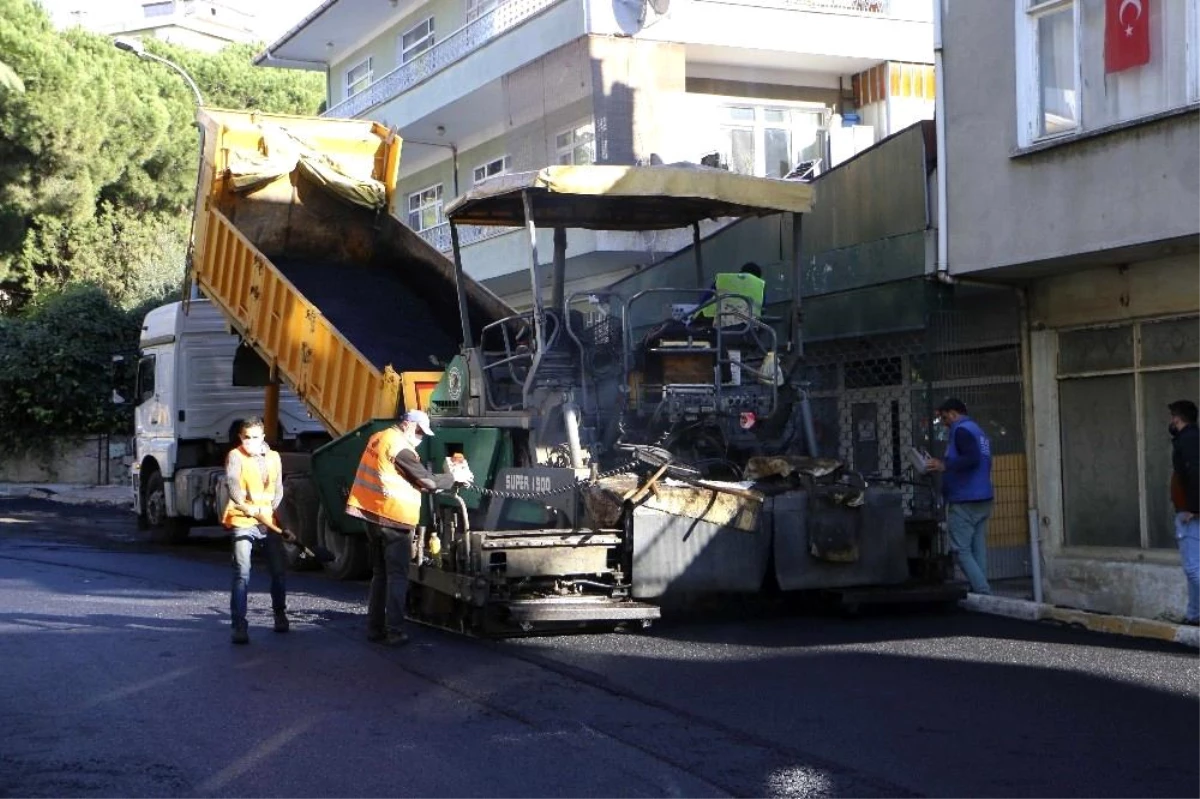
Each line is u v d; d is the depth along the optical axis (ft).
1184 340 37.22
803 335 44.11
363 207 52.37
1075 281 39.93
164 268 110.63
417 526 32.27
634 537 30.66
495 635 30.89
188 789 19.19
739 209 38.68
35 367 98.89
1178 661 27.91
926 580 34.73
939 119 40.68
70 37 115.75
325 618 34.50
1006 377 42.70
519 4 70.49
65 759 20.74
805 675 26.53
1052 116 37.60
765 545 32.04
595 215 39.27
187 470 56.29
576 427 32.83
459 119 76.38
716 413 34.27
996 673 26.71
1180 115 33.47
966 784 19.27
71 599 38.11
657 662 27.91
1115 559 39.01
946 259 40.45
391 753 21.03
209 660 28.53
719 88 66.08
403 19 91.30
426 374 39.40
